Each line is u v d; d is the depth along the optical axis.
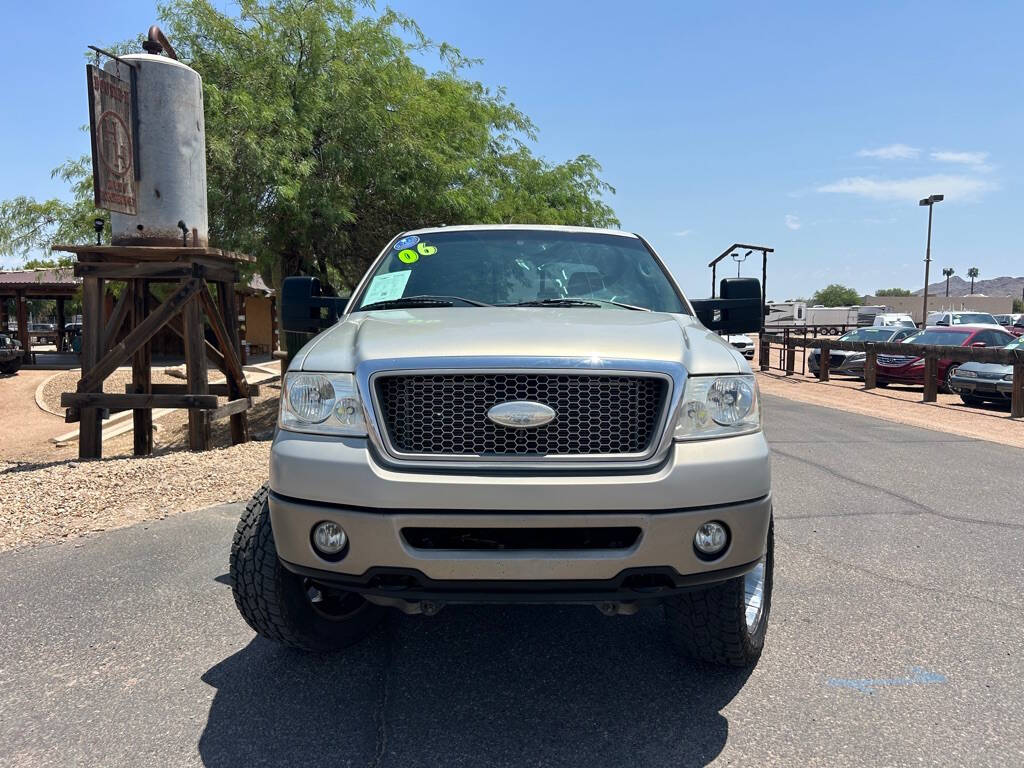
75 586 4.30
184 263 8.11
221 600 4.11
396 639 3.68
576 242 4.46
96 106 7.28
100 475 6.74
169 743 2.78
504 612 4.03
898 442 9.48
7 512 5.68
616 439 2.71
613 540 2.66
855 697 3.11
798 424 11.25
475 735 2.83
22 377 22.27
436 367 2.70
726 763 2.66
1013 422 11.84
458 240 4.45
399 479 2.60
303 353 3.01
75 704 3.05
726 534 2.71
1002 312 79.19
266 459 7.67
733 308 4.35
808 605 4.08
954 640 3.65
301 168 10.83
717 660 3.22
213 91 10.78
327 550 2.70
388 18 12.66
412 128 12.36
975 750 2.73
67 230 15.14
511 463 2.65
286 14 11.88
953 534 5.38
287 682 3.24
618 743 2.78
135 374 9.16
